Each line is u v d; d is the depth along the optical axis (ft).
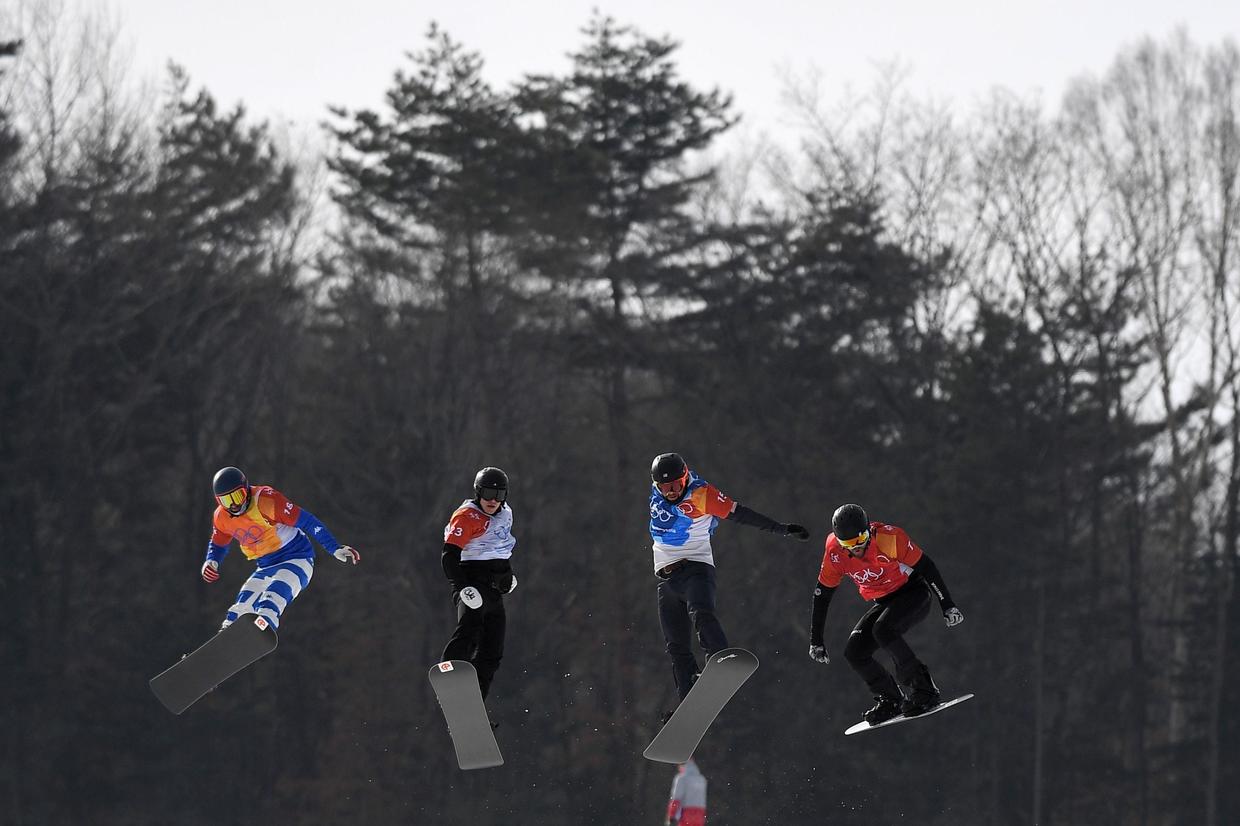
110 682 421.18
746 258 490.90
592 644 446.60
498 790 430.61
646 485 465.47
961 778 431.43
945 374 459.73
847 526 119.96
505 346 475.72
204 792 429.38
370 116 492.95
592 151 472.85
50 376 417.90
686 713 113.29
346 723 449.06
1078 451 458.50
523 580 458.50
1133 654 476.95
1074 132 479.82
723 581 443.32
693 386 476.95
